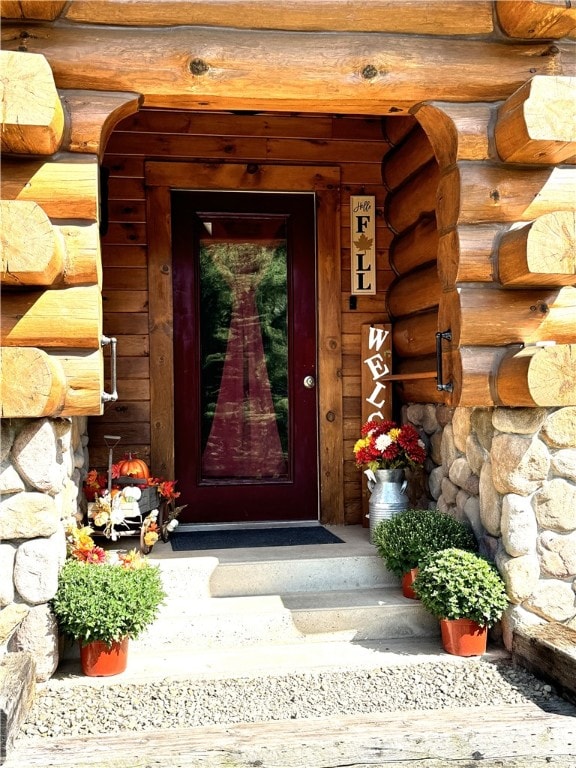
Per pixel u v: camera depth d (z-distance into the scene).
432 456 5.01
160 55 3.72
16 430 3.53
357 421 5.68
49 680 3.59
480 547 4.20
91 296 3.64
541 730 3.16
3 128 3.30
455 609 3.78
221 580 4.41
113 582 3.60
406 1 3.86
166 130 5.43
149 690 3.54
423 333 5.00
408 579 4.30
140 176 5.41
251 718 3.32
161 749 3.01
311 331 5.70
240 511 5.62
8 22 3.64
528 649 3.73
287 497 5.68
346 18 3.84
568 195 3.99
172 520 5.04
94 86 3.71
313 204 5.69
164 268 5.43
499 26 3.98
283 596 4.38
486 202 3.93
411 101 3.96
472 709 3.37
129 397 5.41
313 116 5.58
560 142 3.67
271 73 3.80
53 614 3.59
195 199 5.55
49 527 3.54
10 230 3.28
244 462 5.68
